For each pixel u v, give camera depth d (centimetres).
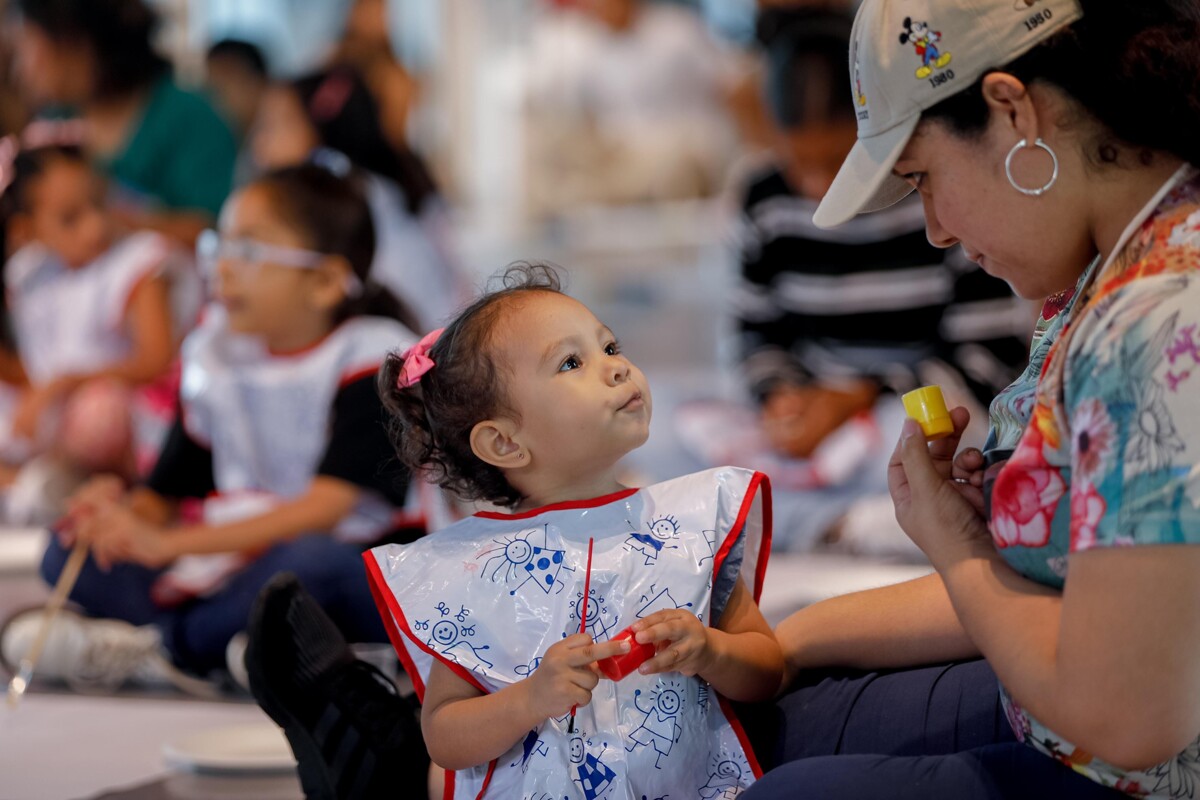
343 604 314
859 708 191
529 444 194
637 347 837
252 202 342
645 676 183
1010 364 415
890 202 169
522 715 172
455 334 199
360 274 350
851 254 446
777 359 469
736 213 468
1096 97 143
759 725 197
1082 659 138
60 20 574
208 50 698
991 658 149
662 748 180
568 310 196
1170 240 142
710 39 888
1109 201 148
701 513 193
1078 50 144
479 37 948
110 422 529
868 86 155
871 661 199
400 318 361
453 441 199
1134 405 137
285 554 317
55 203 540
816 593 384
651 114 880
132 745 291
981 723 181
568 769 178
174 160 586
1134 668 136
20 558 492
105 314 545
